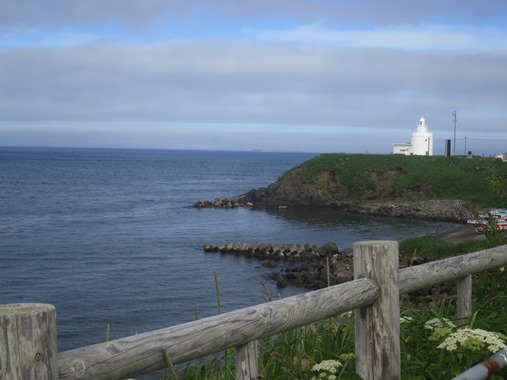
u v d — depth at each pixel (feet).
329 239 140.77
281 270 100.99
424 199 208.95
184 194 282.77
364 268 12.28
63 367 7.25
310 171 222.89
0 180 365.40
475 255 16.49
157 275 95.71
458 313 16.71
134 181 382.22
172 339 8.62
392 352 12.32
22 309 6.71
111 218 182.09
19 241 133.08
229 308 74.43
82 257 112.57
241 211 201.67
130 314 71.10
